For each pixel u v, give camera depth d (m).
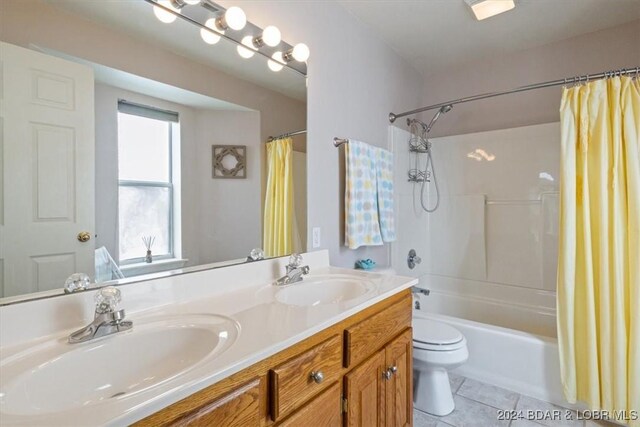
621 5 2.04
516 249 2.63
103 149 1.05
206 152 1.35
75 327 0.91
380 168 2.20
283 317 0.98
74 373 0.75
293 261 1.48
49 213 0.93
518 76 2.66
